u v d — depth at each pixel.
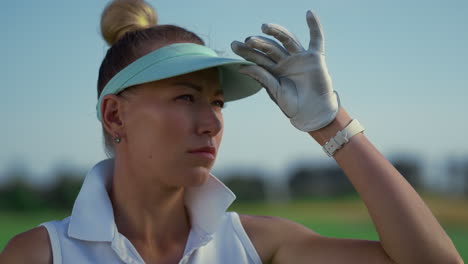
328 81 1.84
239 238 1.94
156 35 1.83
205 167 1.70
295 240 1.97
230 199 1.87
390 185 1.75
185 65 1.64
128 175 1.79
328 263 1.84
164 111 1.67
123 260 1.71
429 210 1.76
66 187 26.36
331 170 33.69
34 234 1.75
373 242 1.85
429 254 1.68
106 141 1.98
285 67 1.85
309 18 1.83
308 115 1.83
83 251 1.73
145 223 1.80
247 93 2.06
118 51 1.86
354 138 1.83
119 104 1.77
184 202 1.95
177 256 1.83
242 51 1.85
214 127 1.70
